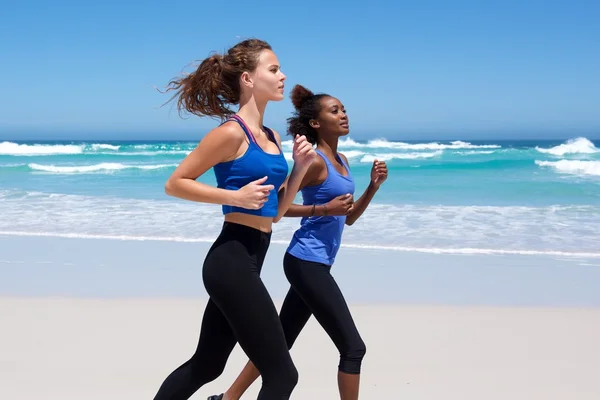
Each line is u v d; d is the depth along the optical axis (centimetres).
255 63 295
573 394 405
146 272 741
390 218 1142
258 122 301
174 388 295
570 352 484
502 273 750
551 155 2914
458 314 584
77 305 602
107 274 730
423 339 513
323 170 341
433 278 725
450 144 4350
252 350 279
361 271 758
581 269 770
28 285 681
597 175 1958
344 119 355
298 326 360
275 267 781
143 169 2269
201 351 295
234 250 281
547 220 1124
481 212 1220
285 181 313
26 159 3044
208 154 277
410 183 1769
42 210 1226
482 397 400
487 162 2378
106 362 453
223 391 414
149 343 494
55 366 444
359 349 327
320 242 339
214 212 1188
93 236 965
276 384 278
